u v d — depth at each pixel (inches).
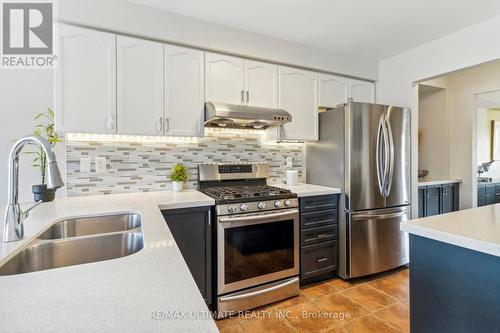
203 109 91.2
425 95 157.9
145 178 94.7
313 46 112.1
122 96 80.2
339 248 105.6
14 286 26.2
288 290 90.4
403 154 113.4
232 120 93.5
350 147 102.0
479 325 43.3
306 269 98.2
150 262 32.3
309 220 98.7
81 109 75.7
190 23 89.0
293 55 107.6
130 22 80.7
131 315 21.0
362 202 103.7
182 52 88.2
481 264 43.1
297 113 109.2
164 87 85.6
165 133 85.9
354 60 122.8
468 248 42.8
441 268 48.6
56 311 21.7
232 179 106.8
